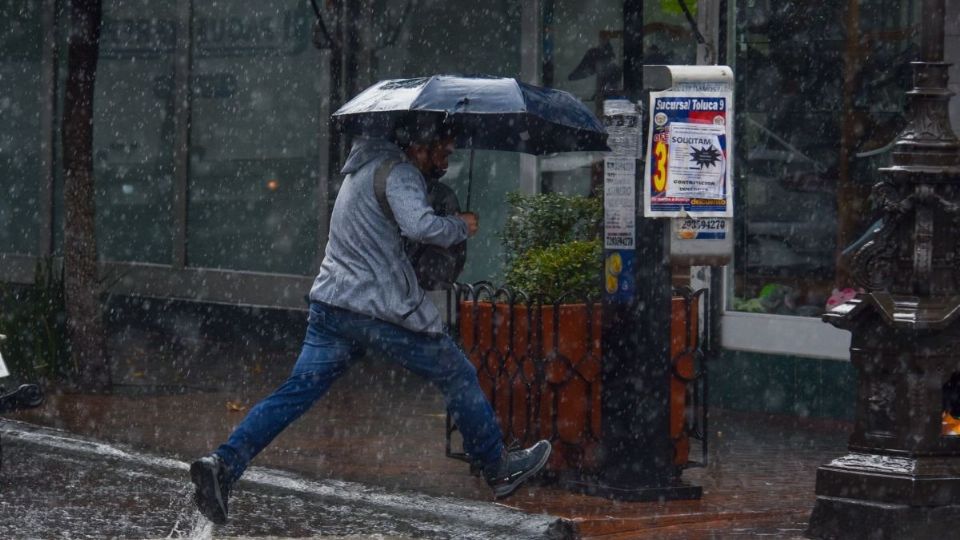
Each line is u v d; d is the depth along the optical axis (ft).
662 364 70.38
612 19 109.60
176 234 141.38
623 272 69.82
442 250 63.21
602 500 71.05
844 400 96.02
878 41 95.76
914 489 61.46
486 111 62.44
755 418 97.91
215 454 62.44
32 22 154.10
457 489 74.13
